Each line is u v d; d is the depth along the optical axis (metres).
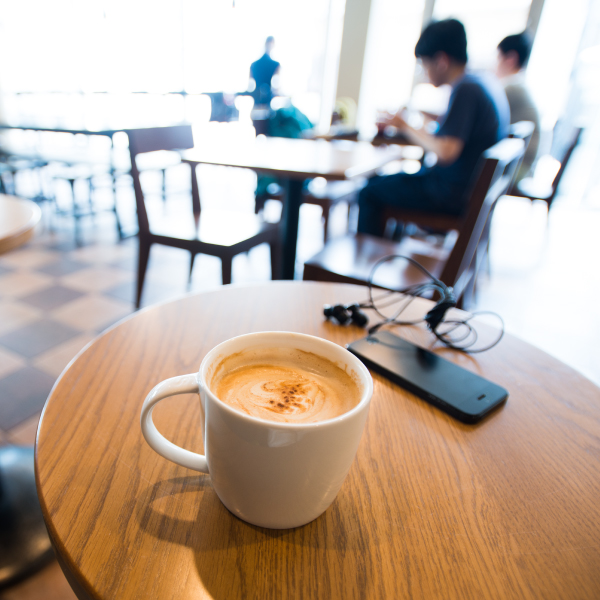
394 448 0.42
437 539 0.33
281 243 2.12
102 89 6.43
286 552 0.31
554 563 0.32
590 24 4.52
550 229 4.02
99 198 4.17
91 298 2.24
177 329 0.61
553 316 2.35
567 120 4.91
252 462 0.29
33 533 0.94
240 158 1.78
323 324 0.66
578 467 0.41
